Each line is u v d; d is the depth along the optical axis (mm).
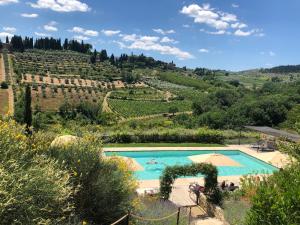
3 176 4414
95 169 7344
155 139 27906
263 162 24578
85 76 130250
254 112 48656
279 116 48406
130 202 7730
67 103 83875
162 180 14414
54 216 5316
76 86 114625
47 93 100125
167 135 28188
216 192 14586
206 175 14648
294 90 59438
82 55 174250
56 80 118688
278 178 6180
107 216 7133
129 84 136375
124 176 7914
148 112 91000
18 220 4359
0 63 124562
